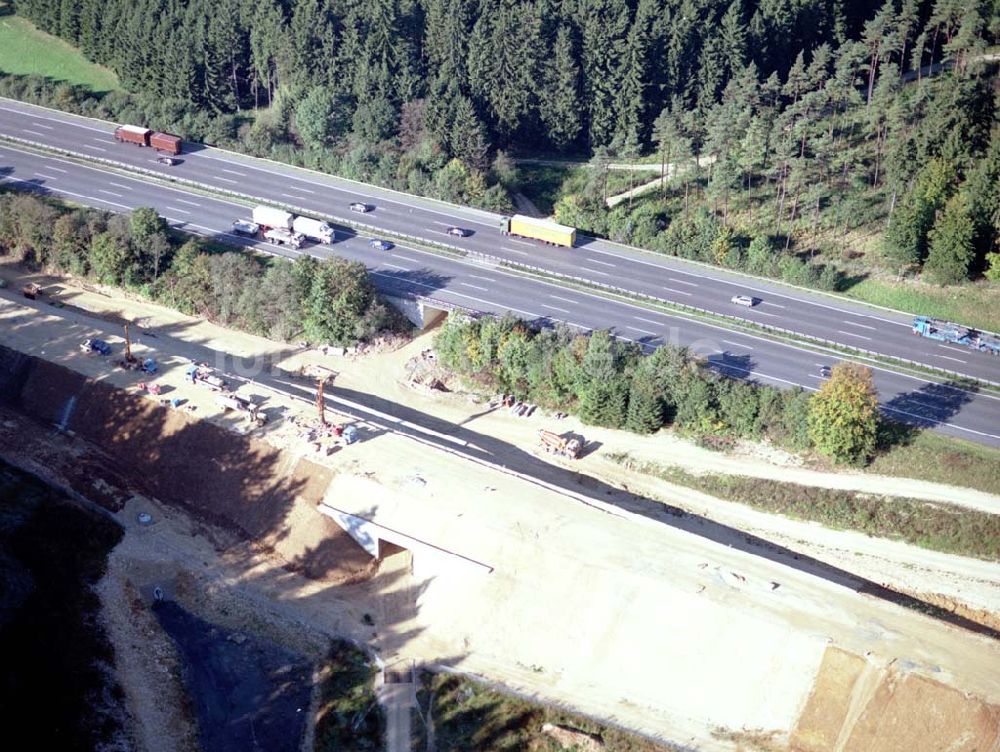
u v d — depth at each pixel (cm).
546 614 12175
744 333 16112
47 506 13200
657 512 13962
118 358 15462
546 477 14388
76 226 17738
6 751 10581
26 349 15562
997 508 13325
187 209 18888
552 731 11131
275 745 11062
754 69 18188
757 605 11838
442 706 11456
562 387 15362
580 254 17888
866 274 17162
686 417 14775
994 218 16362
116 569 12794
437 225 18650
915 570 13088
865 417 13738
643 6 19500
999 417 14538
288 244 17925
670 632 11781
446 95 19488
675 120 18538
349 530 13275
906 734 10744
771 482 14038
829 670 11200
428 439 14800
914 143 17212
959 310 16462
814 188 17738
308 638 12250
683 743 11069
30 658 11431
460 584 12606
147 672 11675
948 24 19512
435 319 17162
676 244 17762
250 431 14225
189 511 13738
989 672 11038
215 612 12475
